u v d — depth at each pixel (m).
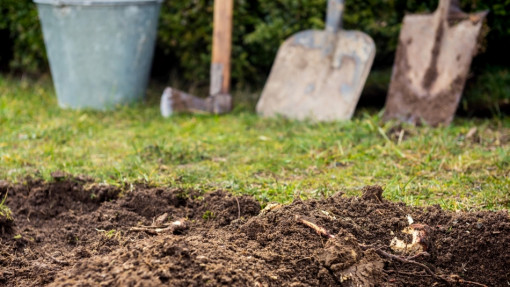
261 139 2.46
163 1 2.74
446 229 1.90
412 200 2.05
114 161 2.29
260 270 1.76
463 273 1.86
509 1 2.58
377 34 2.79
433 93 2.52
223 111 2.70
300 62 2.69
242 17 2.84
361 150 2.35
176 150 2.34
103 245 1.93
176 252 1.74
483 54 2.62
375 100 2.79
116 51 2.67
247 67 2.91
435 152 2.30
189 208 2.06
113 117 2.65
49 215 2.08
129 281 1.63
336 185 2.14
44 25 2.68
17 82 2.98
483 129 2.46
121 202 2.07
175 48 2.94
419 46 2.55
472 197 2.06
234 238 1.90
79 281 1.67
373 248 1.86
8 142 2.42
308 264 1.82
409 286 1.83
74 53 2.66
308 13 2.79
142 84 2.76
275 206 1.99
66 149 2.38
